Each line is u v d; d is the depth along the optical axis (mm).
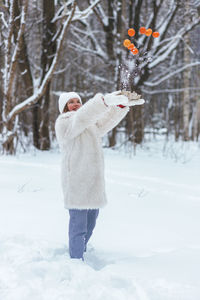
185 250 2793
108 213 4066
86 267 2277
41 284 2076
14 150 9805
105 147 12891
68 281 2105
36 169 7133
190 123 20750
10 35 8555
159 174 7031
